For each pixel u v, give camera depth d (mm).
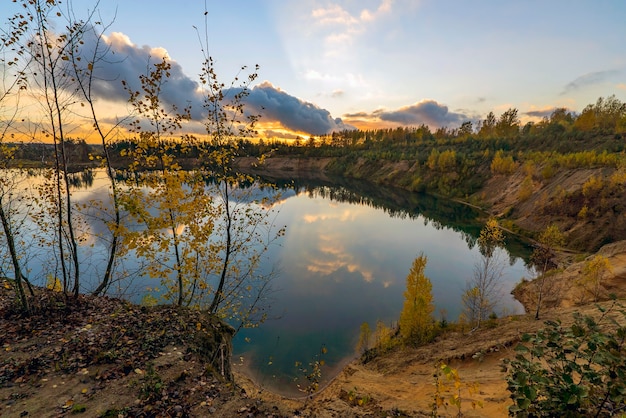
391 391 15578
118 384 6602
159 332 8672
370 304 39031
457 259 56125
